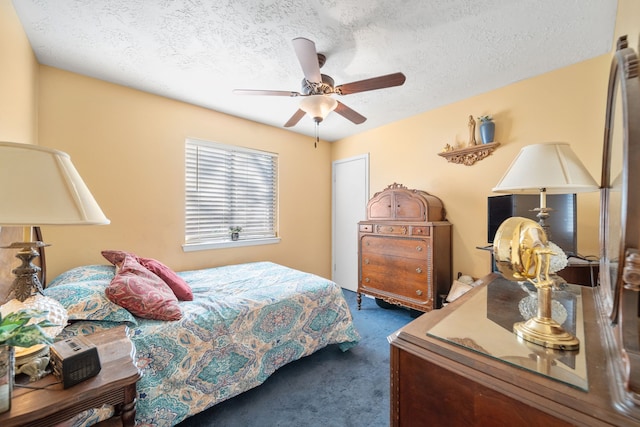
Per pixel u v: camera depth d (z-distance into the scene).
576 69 2.14
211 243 3.02
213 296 1.94
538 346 0.73
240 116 3.23
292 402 1.67
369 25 1.70
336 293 2.22
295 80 2.39
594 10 1.57
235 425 1.49
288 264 3.78
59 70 2.14
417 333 0.85
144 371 1.29
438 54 2.01
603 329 0.82
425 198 2.79
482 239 2.69
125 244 2.46
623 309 0.54
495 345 0.76
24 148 0.76
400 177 3.39
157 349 1.35
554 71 2.24
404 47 1.92
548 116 2.27
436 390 0.75
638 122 0.53
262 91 1.95
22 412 0.69
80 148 2.23
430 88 2.55
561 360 0.67
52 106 2.11
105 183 2.35
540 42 1.88
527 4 1.53
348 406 1.64
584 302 1.09
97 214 0.88
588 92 2.09
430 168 3.09
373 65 2.15
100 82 2.33
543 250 0.77
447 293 2.80
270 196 3.63
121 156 2.44
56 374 0.83
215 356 1.54
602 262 1.06
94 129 2.30
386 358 2.19
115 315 1.34
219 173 3.14
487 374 0.66
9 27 1.48
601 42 1.87
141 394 1.26
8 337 0.68
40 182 0.77
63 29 1.70
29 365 0.82
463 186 2.82
